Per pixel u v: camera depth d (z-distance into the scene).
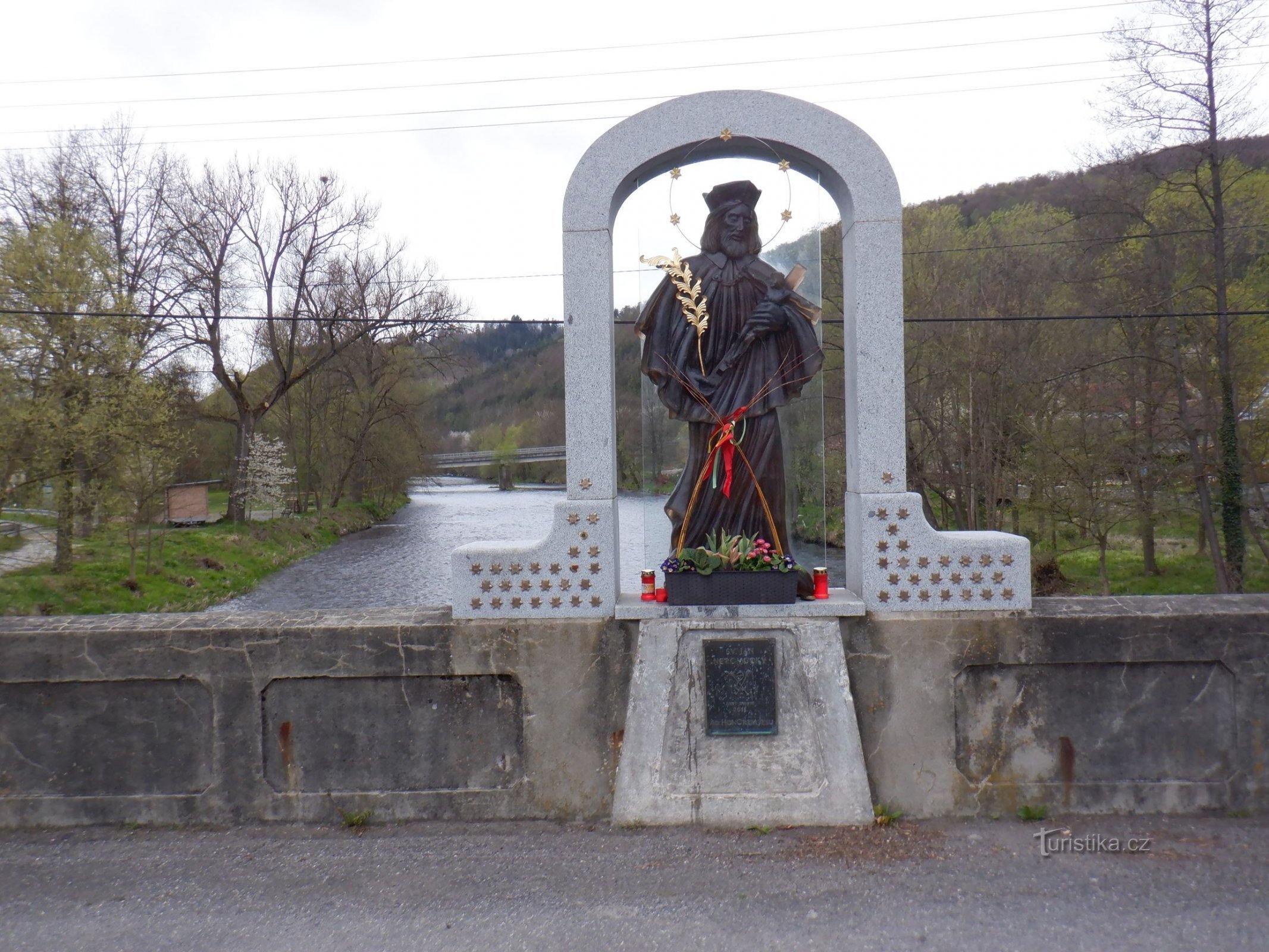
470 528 35.72
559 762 4.31
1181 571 19.08
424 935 3.34
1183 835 3.99
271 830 4.28
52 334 16.83
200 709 4.36
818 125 4.36
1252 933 3.22
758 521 4.62
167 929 3.42
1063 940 3.20
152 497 19.89
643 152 4.39
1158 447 17.45
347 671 4.31
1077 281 17.22
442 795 4.33
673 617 4.29
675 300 4.68
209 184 28.09
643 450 4.94
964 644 4.25
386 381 34.97
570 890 3.63
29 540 20.91
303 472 35.88
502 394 51.91
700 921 3.38
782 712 4.24
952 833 4.06
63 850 4.11
